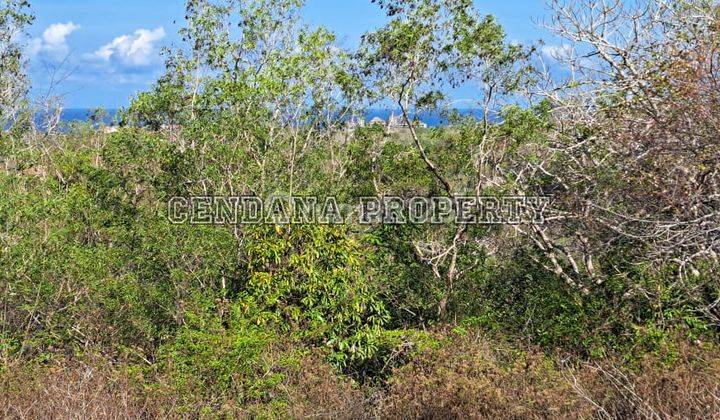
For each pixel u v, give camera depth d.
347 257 10.16
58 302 10.52
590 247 10.23
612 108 9.07
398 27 13.55
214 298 10.05
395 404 8.03
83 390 7.84
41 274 10.48
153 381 8.72
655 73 8.41
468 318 11.46
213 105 13.56
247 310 9.64
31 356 9.93
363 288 10.36
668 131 8.13
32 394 7.91
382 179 14.94
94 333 10.13
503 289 12.20
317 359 9.20
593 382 7.85
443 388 7.77
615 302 9.67
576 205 10.05
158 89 14.23
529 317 10.77
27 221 10.84
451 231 13.62
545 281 11.46
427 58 13.70
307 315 9.93
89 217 12.63
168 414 7.84
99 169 13.66
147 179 13.48
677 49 8.80
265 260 10.07
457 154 13.83
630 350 8.69
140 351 9.73
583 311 9.73
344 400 8.34
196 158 13.05
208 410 8.03
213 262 10.35
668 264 9.35
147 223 11.12
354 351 9.95
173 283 10.19
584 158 9.98
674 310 9.09
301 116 14.47
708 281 8.91
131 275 10.24
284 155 14.03
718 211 8.03
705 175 8.26
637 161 8.57
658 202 8.62
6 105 17.92
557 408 6.94
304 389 8.54
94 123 18.52
